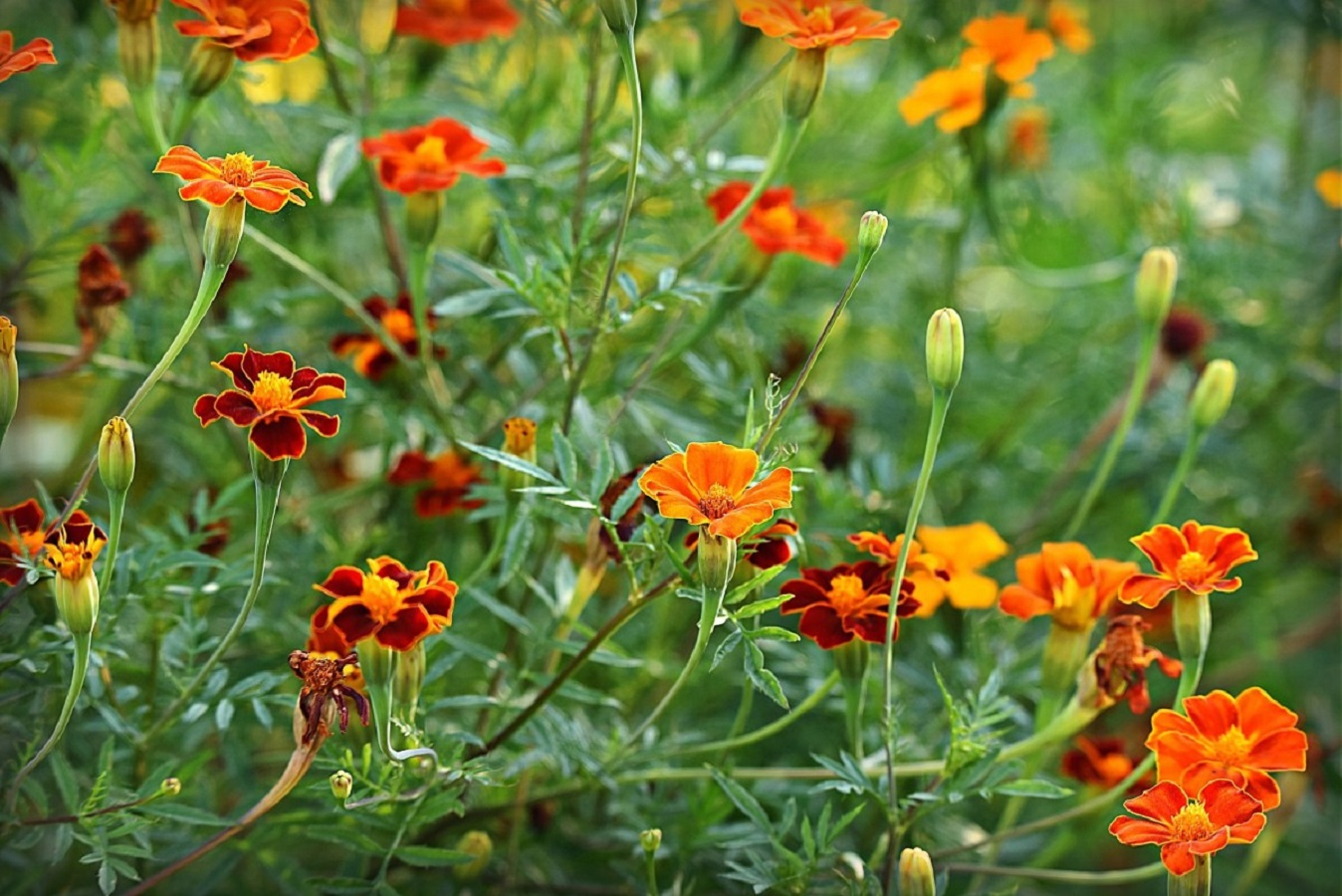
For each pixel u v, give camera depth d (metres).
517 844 1.18
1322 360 1.54
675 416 1.24
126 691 1.13
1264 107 1.84
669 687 1.31
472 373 1.25
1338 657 1.53
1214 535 1.08
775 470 1.05
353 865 1.16
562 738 1.13
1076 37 1.40
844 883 1.10
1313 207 1.59
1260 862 1.31
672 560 1.06
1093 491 1.22
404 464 1.21
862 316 1.43
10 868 1.18
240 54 1.13
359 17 1.30
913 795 1.09
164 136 1.17
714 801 1.16
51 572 1.05
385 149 1.16
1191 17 1.67
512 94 1.33
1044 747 1.14
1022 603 1.11
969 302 1.62
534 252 1.23
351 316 1.25
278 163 1.32
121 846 1.06
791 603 1.10
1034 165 1.56
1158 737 1.06
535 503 1.14
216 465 1.30
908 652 1.28
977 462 1.40
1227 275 1.46
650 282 1.30
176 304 1.29
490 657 1.13
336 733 1.11
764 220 1.21
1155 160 1.61
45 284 1.34
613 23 1.09
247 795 1.14
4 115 1.37
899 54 1.49
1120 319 1.49
